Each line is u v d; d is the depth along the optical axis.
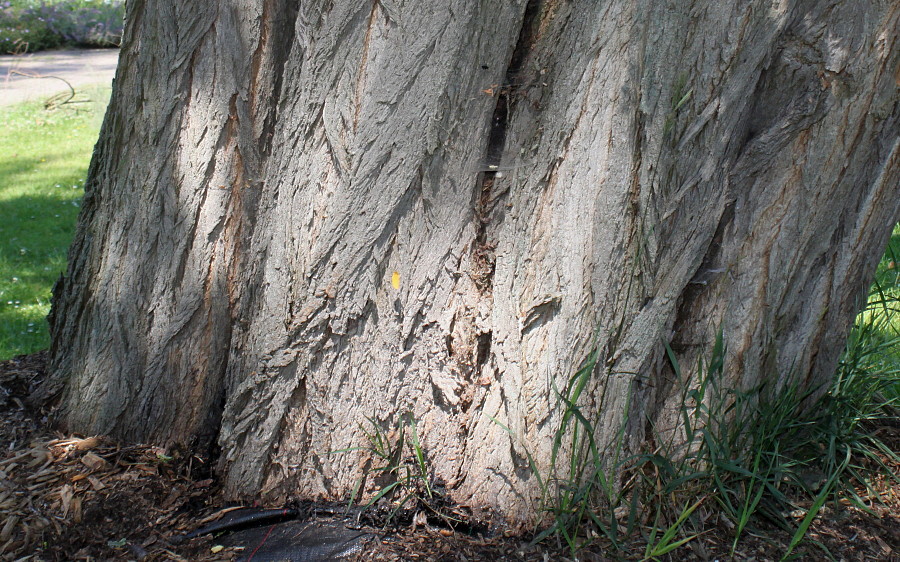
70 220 7.34
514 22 2.55
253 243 2.91
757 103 2.61
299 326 2.75
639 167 2.54
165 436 3.15
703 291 2.71
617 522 2.69
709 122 2.50
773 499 2.85
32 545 2.71
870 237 2.83
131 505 2.85
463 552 2.63
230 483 2.91
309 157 2.71
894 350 3.80
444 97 2.59
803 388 2.96
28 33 16.33
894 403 3.54
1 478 2.98
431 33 2.54
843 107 2.55
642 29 2.47
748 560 2.60
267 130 2.94
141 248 3.07
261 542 2.71
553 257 2.63
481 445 2.79
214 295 3.04
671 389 2.77
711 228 2.59
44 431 3.29
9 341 4.84
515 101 2.66
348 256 2.69
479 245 2.77
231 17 2.85
